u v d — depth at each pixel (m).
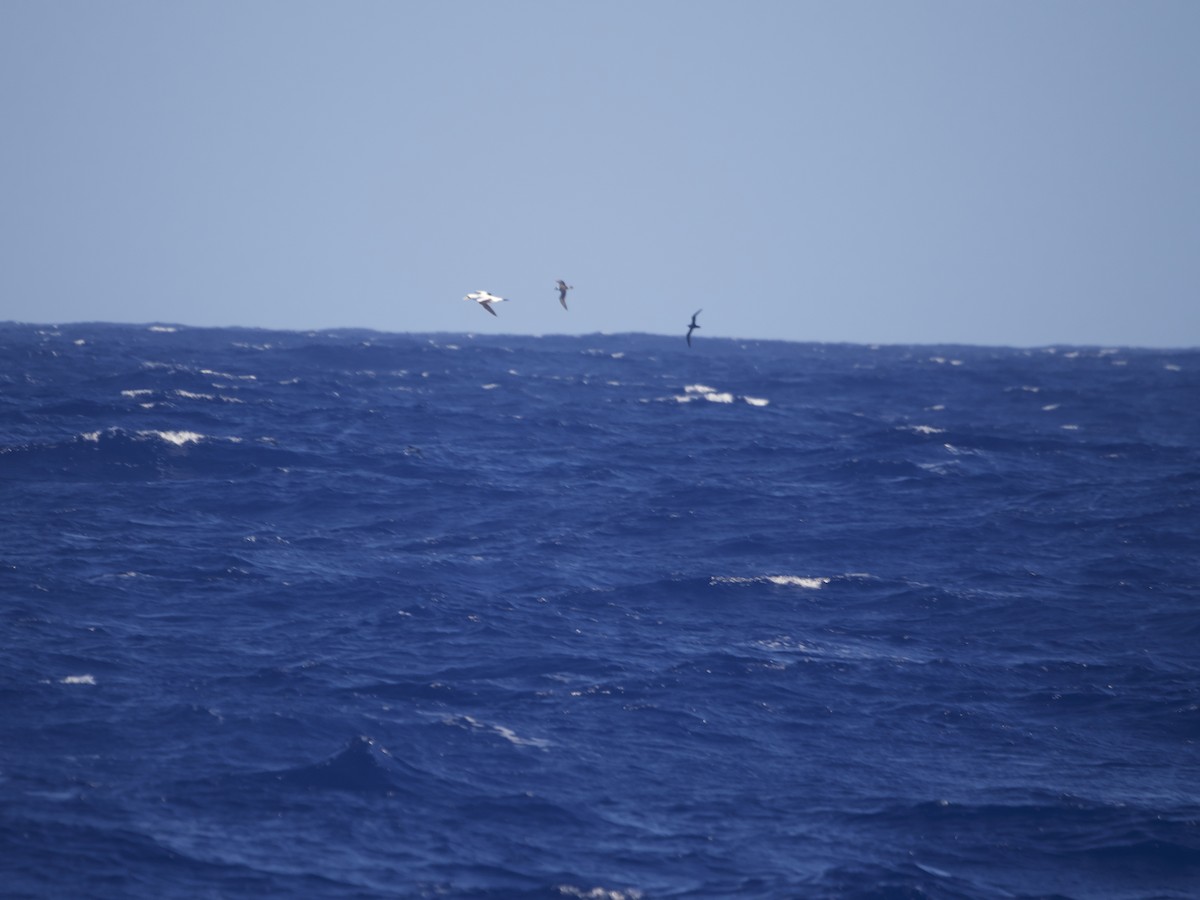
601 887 82.25
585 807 93.31
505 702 112.56
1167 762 106.50
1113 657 133.25
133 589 141.50
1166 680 126.19
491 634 131.75
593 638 132.62
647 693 116.25
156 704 106.88
